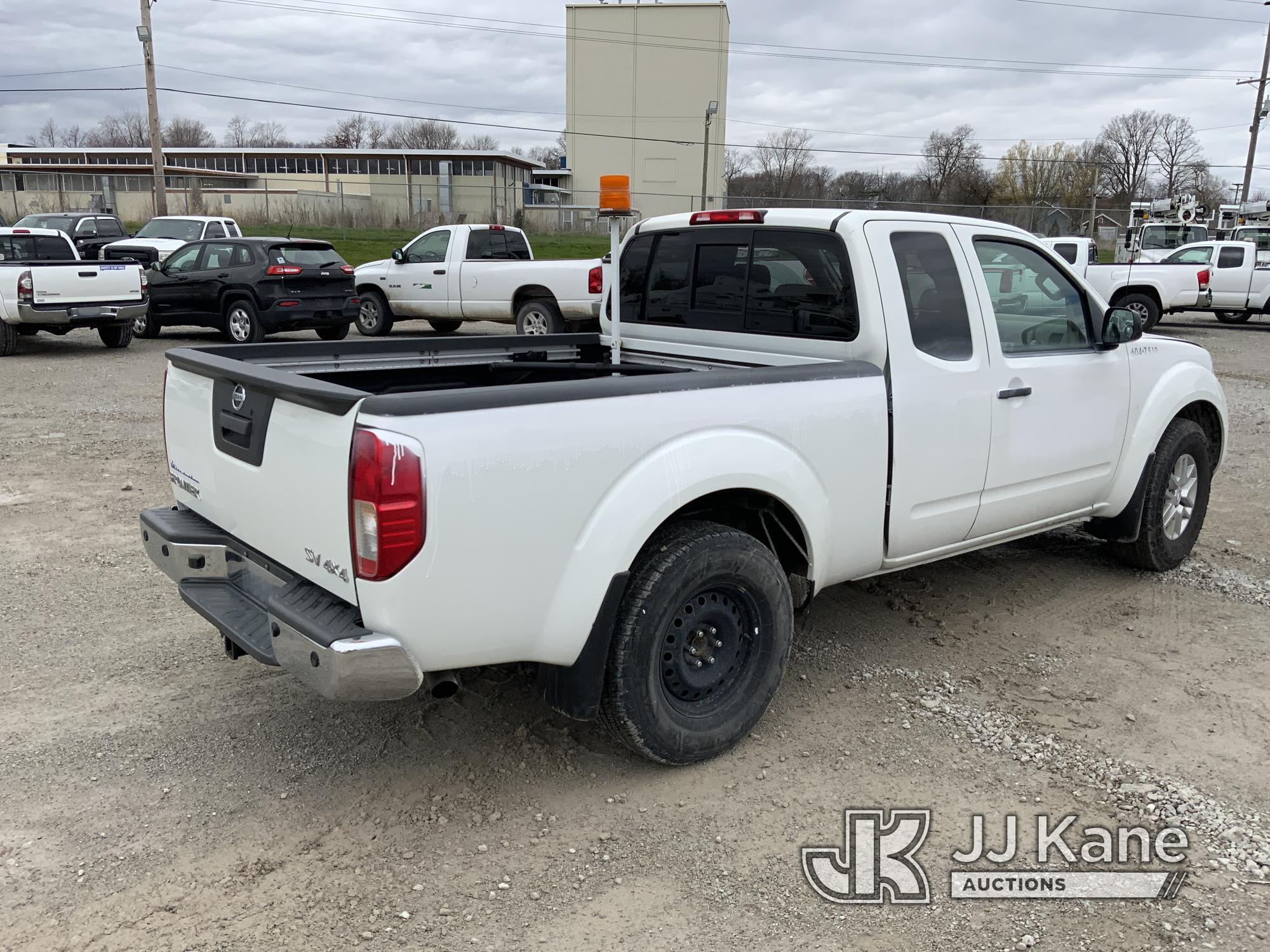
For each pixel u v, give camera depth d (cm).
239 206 3772
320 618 277
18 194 4253
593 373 453
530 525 280
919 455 382
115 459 781
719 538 321
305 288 1480
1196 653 436
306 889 275
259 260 1445
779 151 6525
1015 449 422
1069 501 466
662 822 308
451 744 354
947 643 445
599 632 301
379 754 346
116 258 1986
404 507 259
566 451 285
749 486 325
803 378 345
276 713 375
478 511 270
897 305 373
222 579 342
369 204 3825
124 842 295
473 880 280
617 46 6362
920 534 396
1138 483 499
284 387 281
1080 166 6175
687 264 447
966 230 405
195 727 364
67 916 263
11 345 1359
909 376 375
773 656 348
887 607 488
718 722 337
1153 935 260
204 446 339
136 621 462
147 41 2900
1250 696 394
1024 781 333
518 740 356
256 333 1459
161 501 666
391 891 274
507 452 273
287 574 306
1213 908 271
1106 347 462
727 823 308
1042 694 396
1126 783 332
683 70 6350
